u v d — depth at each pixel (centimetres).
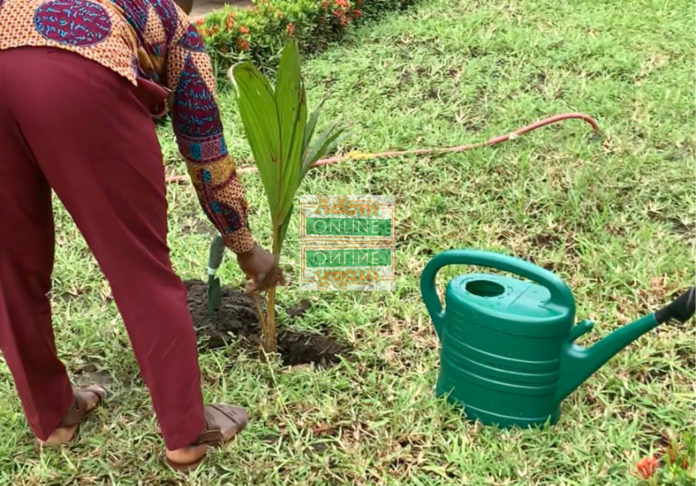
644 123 453
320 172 425
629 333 223
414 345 292
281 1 593
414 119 470
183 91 209
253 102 233
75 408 247
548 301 236
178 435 222
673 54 547
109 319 310
